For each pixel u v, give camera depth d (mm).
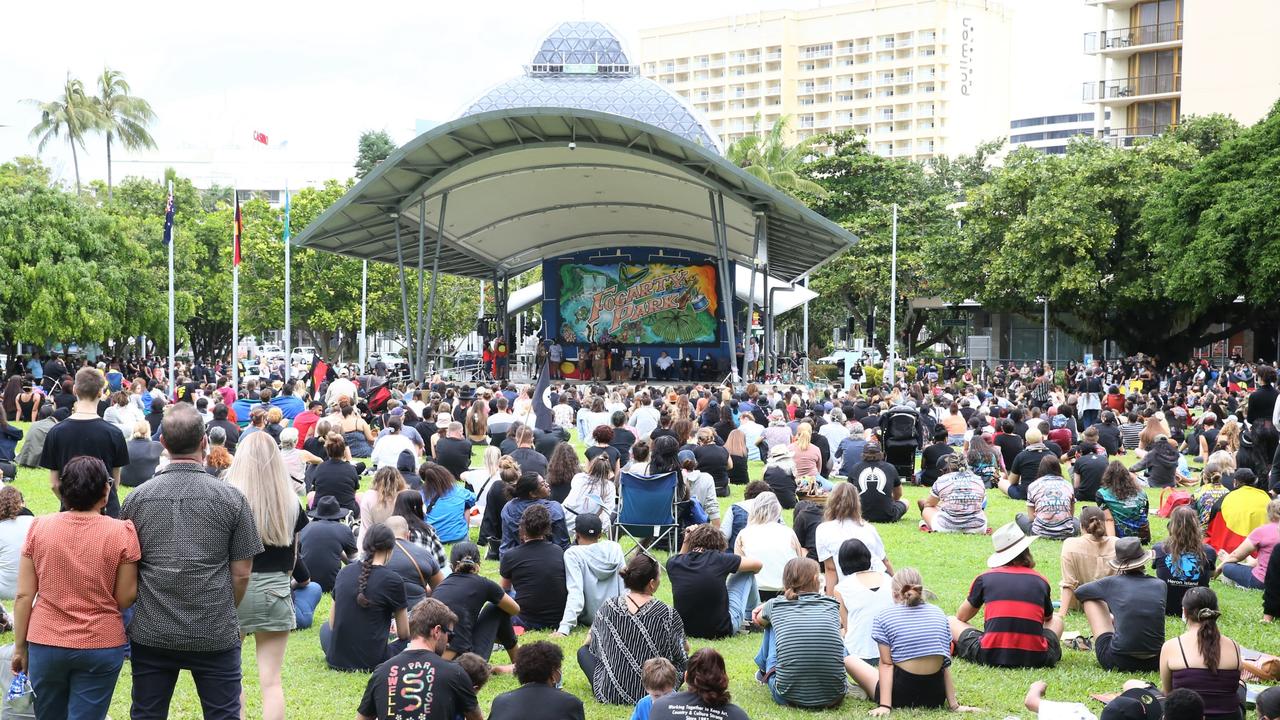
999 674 8391
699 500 12367
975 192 55219
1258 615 10320
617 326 46344
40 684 5363
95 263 44344
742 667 8617
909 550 13156
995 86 163375
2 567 9109
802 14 165875
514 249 45875
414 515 9648
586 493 11828
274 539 6492
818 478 15977
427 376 35875
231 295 64000
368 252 41250
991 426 20844
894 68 159000
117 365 42406
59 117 68625
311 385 28438
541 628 9406
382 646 8281
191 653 5523
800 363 48250
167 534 5477
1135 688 6105
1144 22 68812
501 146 31812
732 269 46094
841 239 33094
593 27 60000
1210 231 40969
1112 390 29812
